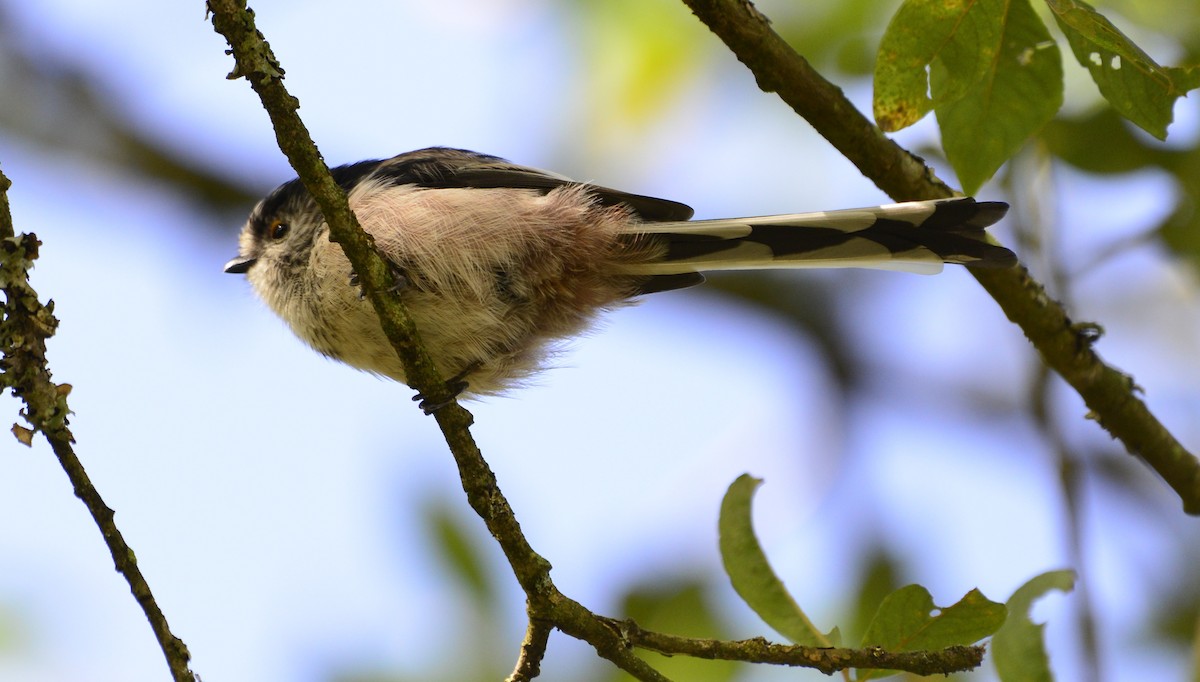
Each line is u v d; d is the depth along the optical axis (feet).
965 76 21.38
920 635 20.15
